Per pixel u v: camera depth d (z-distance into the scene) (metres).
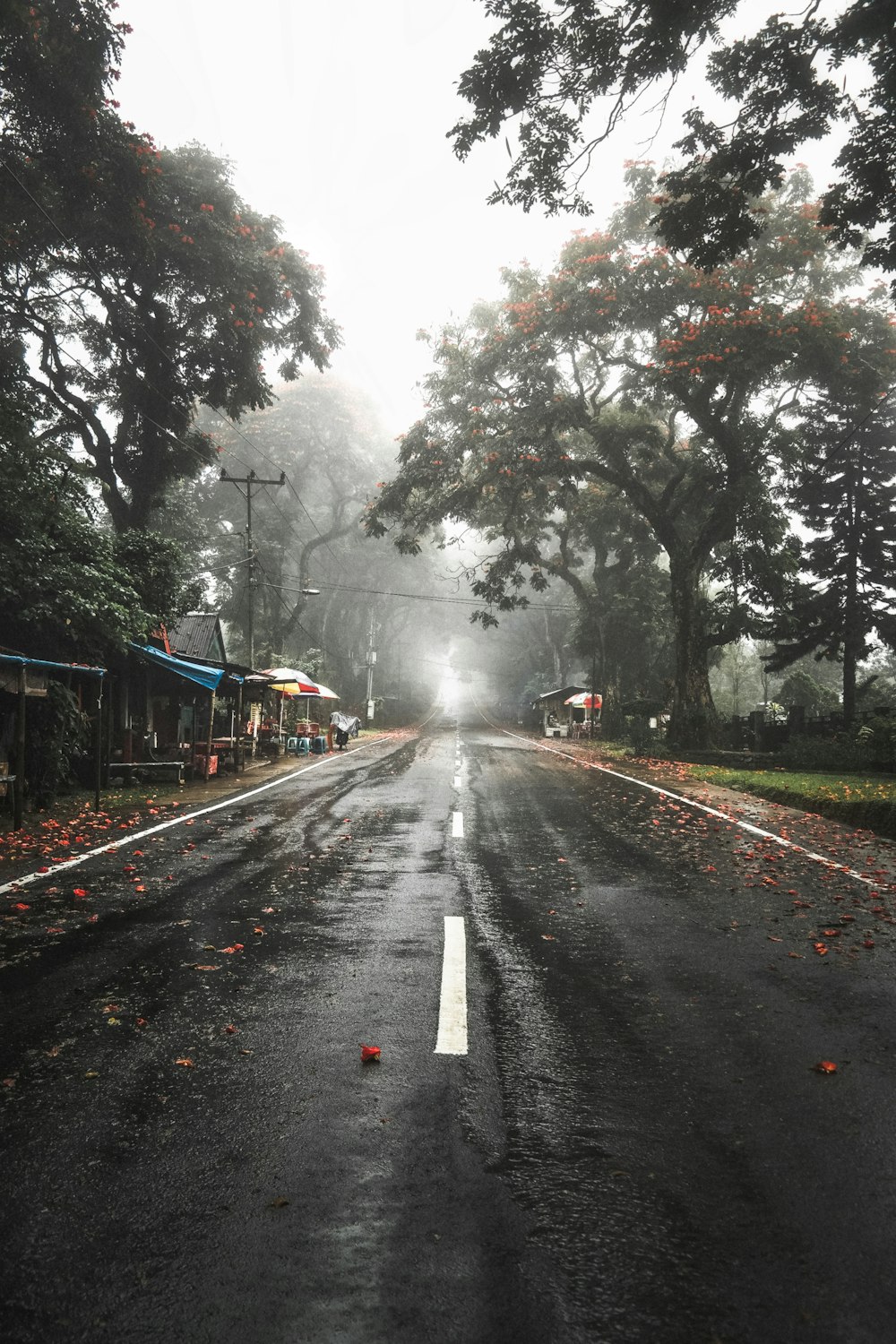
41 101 16.66
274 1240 2.43
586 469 28.75
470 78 9.45
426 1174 2.78
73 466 14.86
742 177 10.67
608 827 11.11
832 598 30.55
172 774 17.88
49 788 13.16
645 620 41.47
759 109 10.17
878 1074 3.63
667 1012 4.38
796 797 13.63
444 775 19.25
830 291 28.48
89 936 5.64
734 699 56.97
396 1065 3.63
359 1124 3.11
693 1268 2.34
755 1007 4.46
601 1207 2.61
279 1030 4.03
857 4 9.06
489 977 4.89
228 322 23.00
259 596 49.75
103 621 14.89
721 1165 2.88
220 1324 2.11
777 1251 2.42
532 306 26.50
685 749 27.39
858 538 29.89
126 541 18.41
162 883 7.38
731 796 15.26
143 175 18.48
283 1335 2.08
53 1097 3.31
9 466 13.54
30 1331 2.09
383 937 5.68
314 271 25.73
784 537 28.05
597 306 24.91
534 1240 2.45
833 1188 2.74
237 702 25.94
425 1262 2.34
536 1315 2.15
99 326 22.89
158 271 22.62
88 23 15.32
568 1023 4.19
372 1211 2.57
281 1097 3.32
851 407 29.53
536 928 6.01
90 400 25.95
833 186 10.86
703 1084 3.51
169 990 4.59
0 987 4.61
